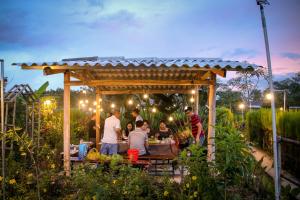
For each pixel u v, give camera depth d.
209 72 8.27
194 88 12.81
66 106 7.98
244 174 5.57
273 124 5.16
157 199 5.52
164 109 15.60
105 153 9.33
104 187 5.28
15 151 7.56
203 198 5.15
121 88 13.24
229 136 5.12
